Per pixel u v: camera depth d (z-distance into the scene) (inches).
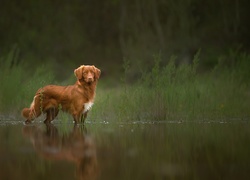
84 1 1945.1
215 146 475.5
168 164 378.3
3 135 585.9
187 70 869.2
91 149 460.8
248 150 446.6
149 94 829.8
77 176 335.6
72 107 746.8
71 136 572.1
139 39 1770.4
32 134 597.0
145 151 446.0
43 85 886.4
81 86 745.6
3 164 382.3
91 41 1921.8
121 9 1892.2
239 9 1791.3
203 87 920.3
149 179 324.5
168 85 837.8
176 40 1754.4
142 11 1836.9
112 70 1797.5
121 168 363.9
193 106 821.9
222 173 343.3
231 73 975.6
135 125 717.9
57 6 1927.9
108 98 875.4
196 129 645.3
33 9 1904.5
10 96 885.2
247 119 800.9
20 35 1863.9
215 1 1818.4
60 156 419.2
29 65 1659.7
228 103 860.6
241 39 1760.6
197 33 1791.3
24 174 343.3
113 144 496.1
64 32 1905.8
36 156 420.2
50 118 772.6
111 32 1926.7
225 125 698.8
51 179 326.0
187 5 1763.0
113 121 790.5
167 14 1834.4
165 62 1665.8
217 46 1748.3
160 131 623.5
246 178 327.0
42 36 1873.8
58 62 1834.4
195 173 343.6
